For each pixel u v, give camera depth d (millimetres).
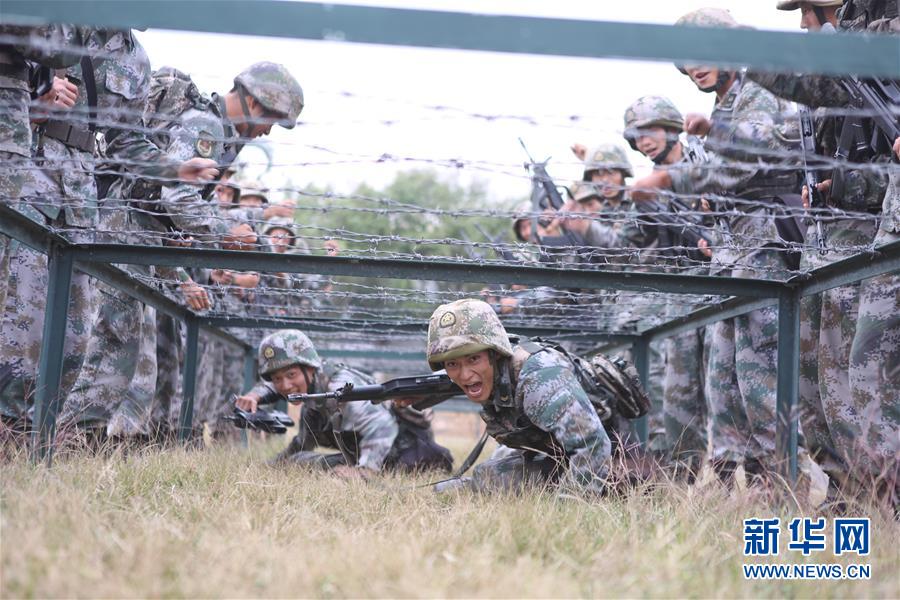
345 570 2453
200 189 5668
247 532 2945
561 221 7262
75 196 4863
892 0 4324
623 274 4926
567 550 2854
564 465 4453
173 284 5922
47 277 4871
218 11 2318
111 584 2205
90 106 5000
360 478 4789
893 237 4066
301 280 5602
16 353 4746
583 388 4828
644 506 3658
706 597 2461
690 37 2363
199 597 2240
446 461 6910
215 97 5977
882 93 4035
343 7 2332
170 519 3197
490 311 4590
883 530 3361
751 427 5414
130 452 4996
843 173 4359
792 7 5000
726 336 5738
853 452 4398
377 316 7328
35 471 3596
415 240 4762
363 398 5492
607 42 2359
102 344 5785
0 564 2299
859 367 4262
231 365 9844
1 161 4082
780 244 5141
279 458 6645
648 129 6473
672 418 6516
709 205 5438
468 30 2350
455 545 2855
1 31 4035
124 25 2305
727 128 5121
